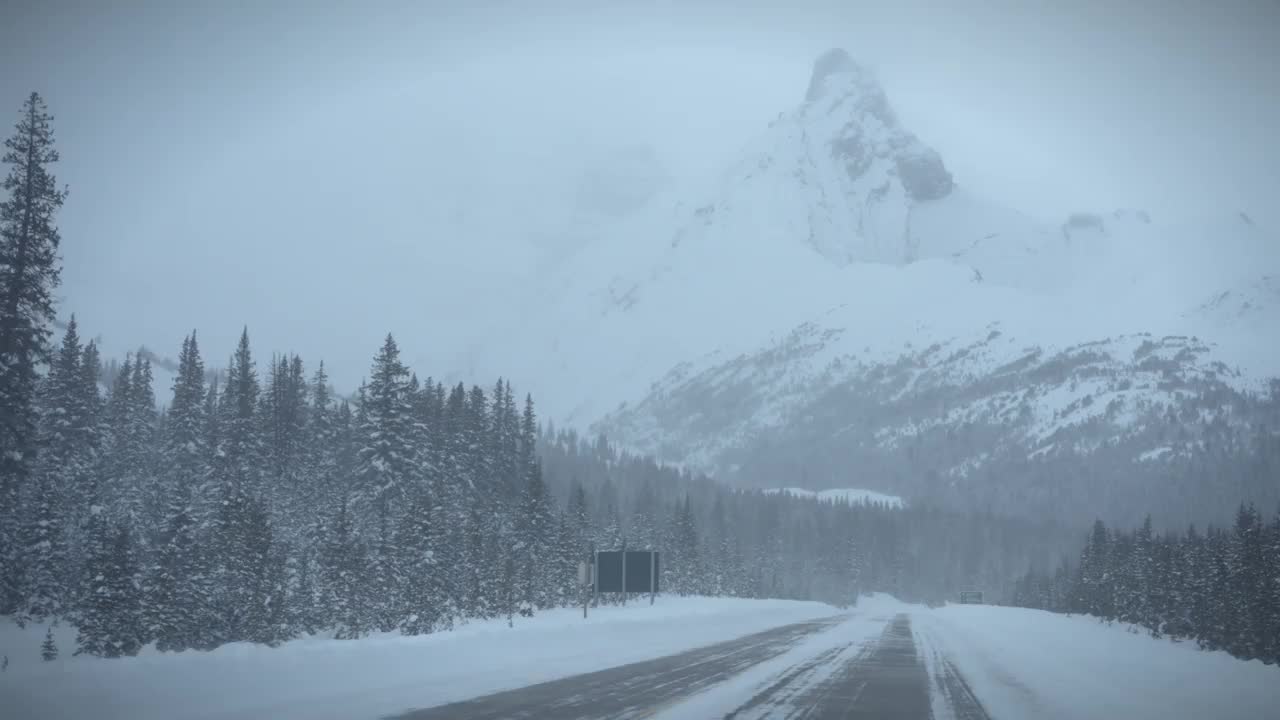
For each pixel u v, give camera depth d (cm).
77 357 5791
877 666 2733
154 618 4025
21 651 3888
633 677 2298
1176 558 8275
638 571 6191
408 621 5147
